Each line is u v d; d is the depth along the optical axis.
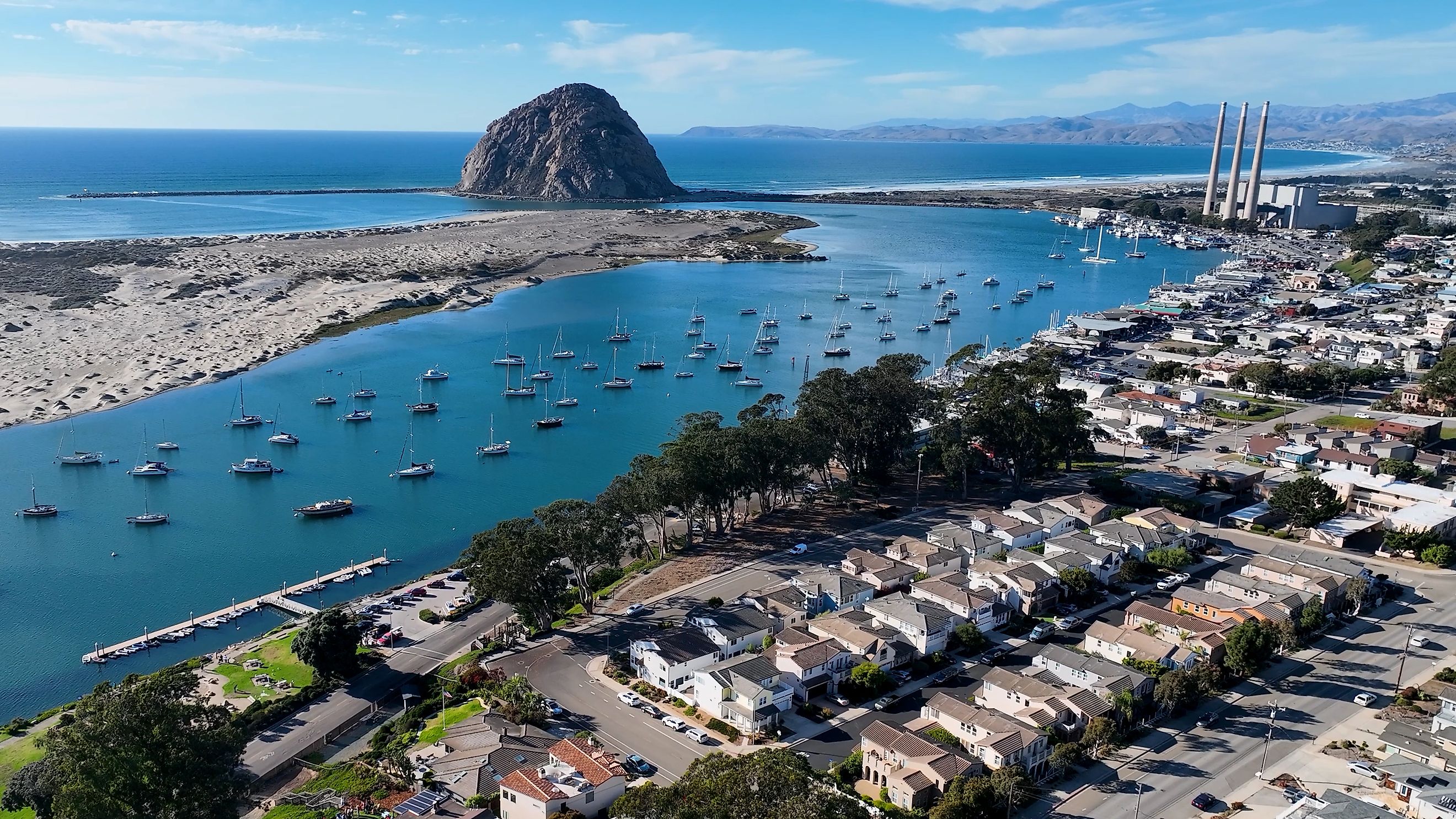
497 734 110.94
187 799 90.56
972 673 130.50
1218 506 189.50
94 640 146.88
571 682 128.25
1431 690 123.75
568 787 98.25
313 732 118.50
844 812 85.00
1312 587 147.00
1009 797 99.25
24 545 179.50
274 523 192.12
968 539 168.25
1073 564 156.50
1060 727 113.06
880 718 119.56
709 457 173.25
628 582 161.50
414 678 131.88
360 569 170.62
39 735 118.31
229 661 136.75
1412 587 155.75
